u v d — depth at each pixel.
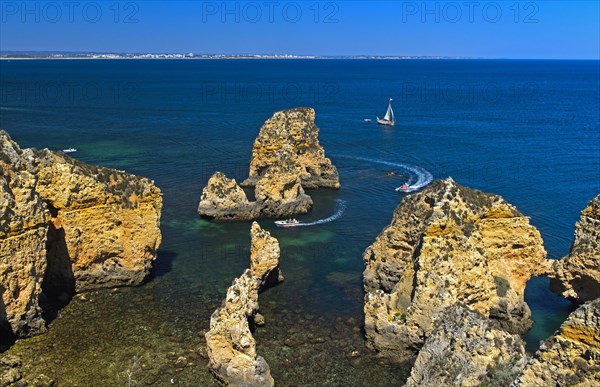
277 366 38.16
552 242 61.75
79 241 46.44
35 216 40.44
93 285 48.06
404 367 38.34
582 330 23.34
